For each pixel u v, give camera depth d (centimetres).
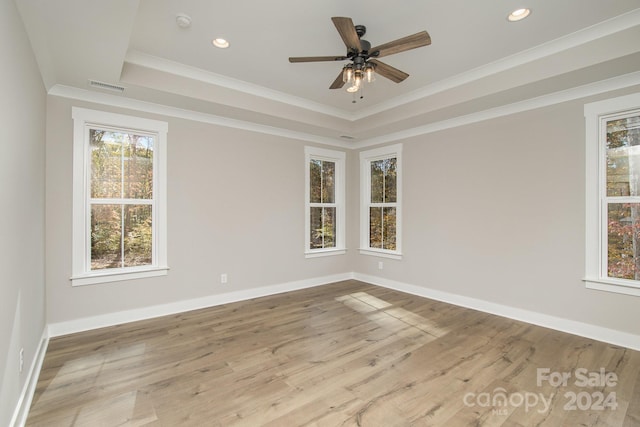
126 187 349
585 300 305
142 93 324
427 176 443
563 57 274
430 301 425
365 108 454
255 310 386
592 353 270
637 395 211
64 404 200
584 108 305
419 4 226
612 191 297
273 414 192
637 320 277
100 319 328
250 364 253
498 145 368
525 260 346
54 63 258
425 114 390
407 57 303
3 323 153
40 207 265
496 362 256
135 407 198
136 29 256
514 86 305
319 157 520
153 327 329
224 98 358
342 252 546
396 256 483
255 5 227
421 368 247
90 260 329
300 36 268
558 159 322
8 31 162
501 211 366
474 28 255
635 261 286
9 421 162
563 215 319
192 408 197
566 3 223
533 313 340
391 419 187
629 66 260
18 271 184
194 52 294
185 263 382
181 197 378
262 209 448
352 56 243
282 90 388
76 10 189
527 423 184
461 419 187
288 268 478
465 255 401
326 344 290
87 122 323
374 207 531
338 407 198
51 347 280
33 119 232
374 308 395
